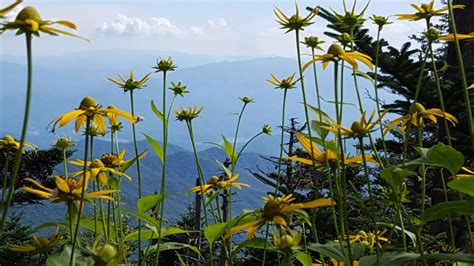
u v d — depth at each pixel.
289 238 1.83
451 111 4.95
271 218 1.77
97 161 2.57
